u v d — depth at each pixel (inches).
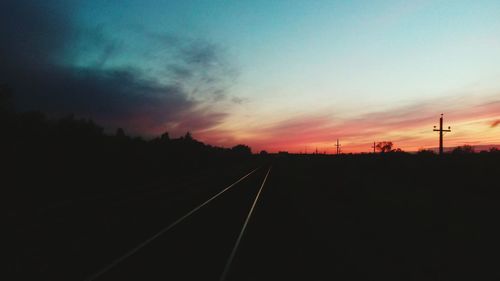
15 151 957.8
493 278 306.3
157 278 271.9
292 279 278.4
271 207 685.9
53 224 478.9
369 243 409.7
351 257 346.3
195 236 421.4
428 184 1172.5
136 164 1473.9
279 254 346.6
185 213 599.8
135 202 713.6
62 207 608.7
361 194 868.6
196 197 851.4
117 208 628.4
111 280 266.5
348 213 615.2
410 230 489.1
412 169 1637.6
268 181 1385.3
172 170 1772.9
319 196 869.2
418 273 311.4
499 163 1310.3
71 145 1223.5
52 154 1075.3
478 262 351.3
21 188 779.4
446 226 521.0
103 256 330.3
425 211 648.4
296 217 569.3
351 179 1311.5
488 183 1017.5
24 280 269.1
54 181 908.6
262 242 395.2
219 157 3833.7
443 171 1390.3
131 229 459.2
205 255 336.8
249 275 284.0
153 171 1545.3
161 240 398.6
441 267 332.5
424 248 397.1
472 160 1491.1
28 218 503.2
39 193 762.8
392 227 504.7
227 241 396.8
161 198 796.6
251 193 948.0
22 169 900.0
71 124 1317.7
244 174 1871.3
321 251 362.9
